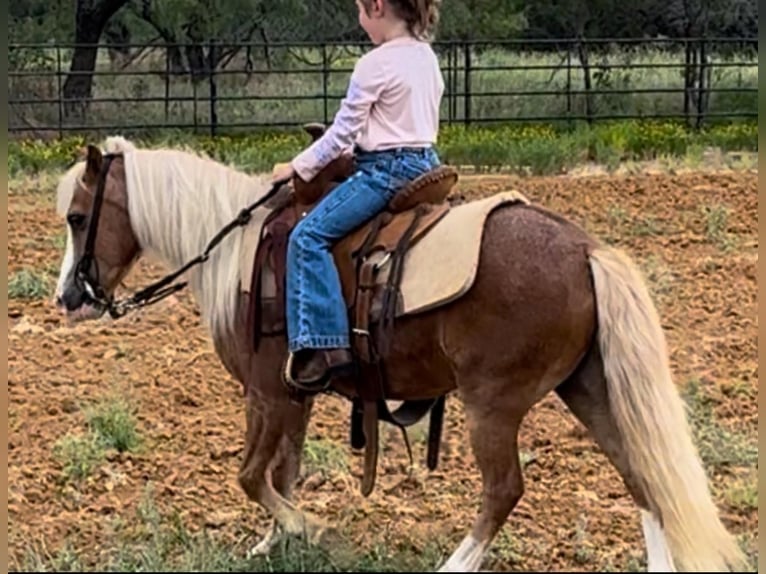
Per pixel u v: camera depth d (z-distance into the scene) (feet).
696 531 14.58
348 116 15.84
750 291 33.86
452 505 19.62
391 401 17.39
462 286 14.99
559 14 99.50
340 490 20.40
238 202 17.43
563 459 21.75
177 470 21.33
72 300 17.89
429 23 15.99
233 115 81.30
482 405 15.23
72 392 25.75
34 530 18.58
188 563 16.72
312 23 94.43
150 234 17.63
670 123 72.59
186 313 32.86
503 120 71.10
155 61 100.63
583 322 14.88
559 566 17.02
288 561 16.65
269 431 16.87
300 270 15.99
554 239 15.07
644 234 41.50
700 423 22.98
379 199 15.97
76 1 85.40
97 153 17.63
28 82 82.33
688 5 97.96
